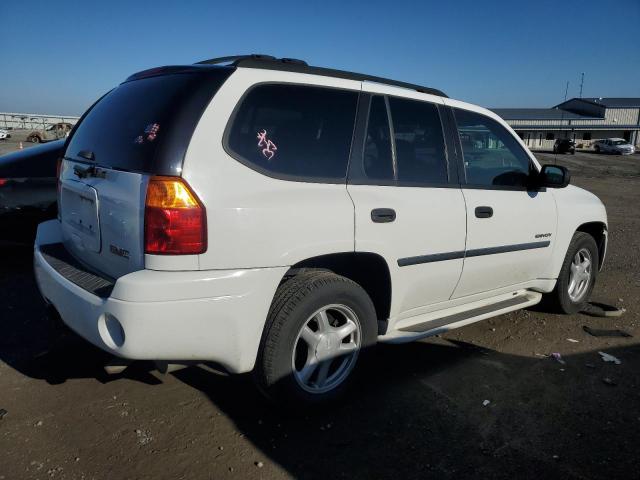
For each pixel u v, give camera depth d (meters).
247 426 2.98
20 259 6.20
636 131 57.72
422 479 2.60
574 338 4.45
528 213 4.21
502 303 4.33
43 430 2.87
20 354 3.79
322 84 3.12
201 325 2.56
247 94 2.79
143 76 3.23
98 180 2.91
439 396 3.39
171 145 2.54
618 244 8.77
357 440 2.90
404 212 3.30
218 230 2.55
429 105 3.70
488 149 4.06
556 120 56.91
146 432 2.89
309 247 2.85
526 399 3.38
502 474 2.65
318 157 3.02
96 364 3.66
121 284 2.47
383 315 3.42
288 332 2.85
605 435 3.00
